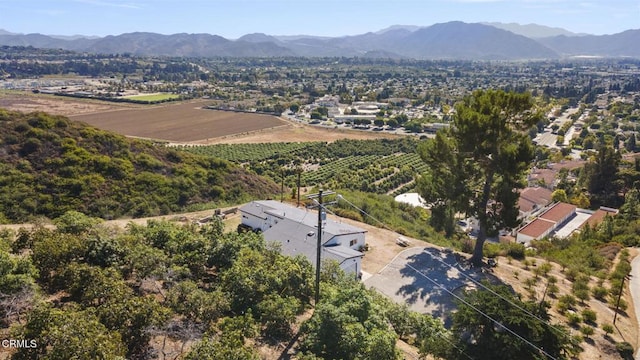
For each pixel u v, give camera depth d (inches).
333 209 2197.3
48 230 1140.5
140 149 2591.0
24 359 624.4
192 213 2154.3
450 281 1471.5
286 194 2844.5
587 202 3198.8
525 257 1772.9
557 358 900.6
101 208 2007.9
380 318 898.1
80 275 870.4
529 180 3909.9
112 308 754.8
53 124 2364.7
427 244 1830.7
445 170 1628.9
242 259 1076.5
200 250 1157.1
